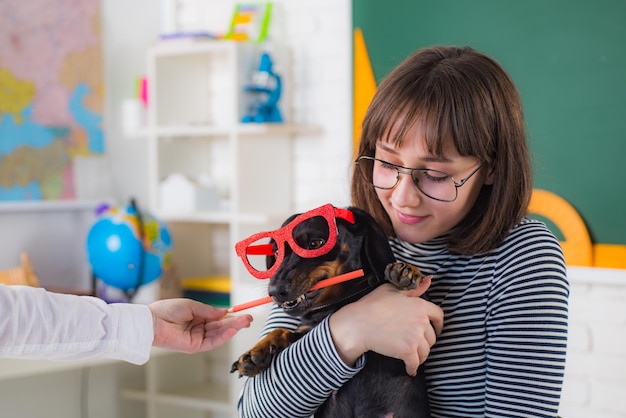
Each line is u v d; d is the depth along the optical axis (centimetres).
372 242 98
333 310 99
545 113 224
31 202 264
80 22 279
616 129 214
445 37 236
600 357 221
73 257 282
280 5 276
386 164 97
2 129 256
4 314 91
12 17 258
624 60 212
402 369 96
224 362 294
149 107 280
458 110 93
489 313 98
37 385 266
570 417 226
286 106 273
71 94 277
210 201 280
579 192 220
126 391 289
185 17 302
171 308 104
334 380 93
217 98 297
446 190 95
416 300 95
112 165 293
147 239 250
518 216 99
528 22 225
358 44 251
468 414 100
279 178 275
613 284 217
